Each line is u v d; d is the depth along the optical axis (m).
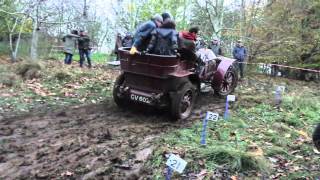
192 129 7.12
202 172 5.15
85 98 9.43
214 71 9.54
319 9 18.77
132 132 6.91
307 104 9.37
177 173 5.13
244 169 5.30
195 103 9.23
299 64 19.25
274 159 5.76
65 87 10.38
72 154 5.77
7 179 4.98
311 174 5.26
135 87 7.96
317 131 3.85
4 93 9.20
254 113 8.43
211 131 6.98
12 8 16.77
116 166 5.36
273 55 18.50
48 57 17.12
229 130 7.01
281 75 19.78
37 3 14.88
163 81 7.57
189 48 7.92
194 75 8.30
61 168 5.29
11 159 5.57
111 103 9.03
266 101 9.65
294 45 18.55
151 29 7.61
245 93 10.91
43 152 5.82
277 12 18.67
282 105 9.23
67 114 7.97
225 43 19.44
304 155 6.03
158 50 7.61
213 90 10.34
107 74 13.00
